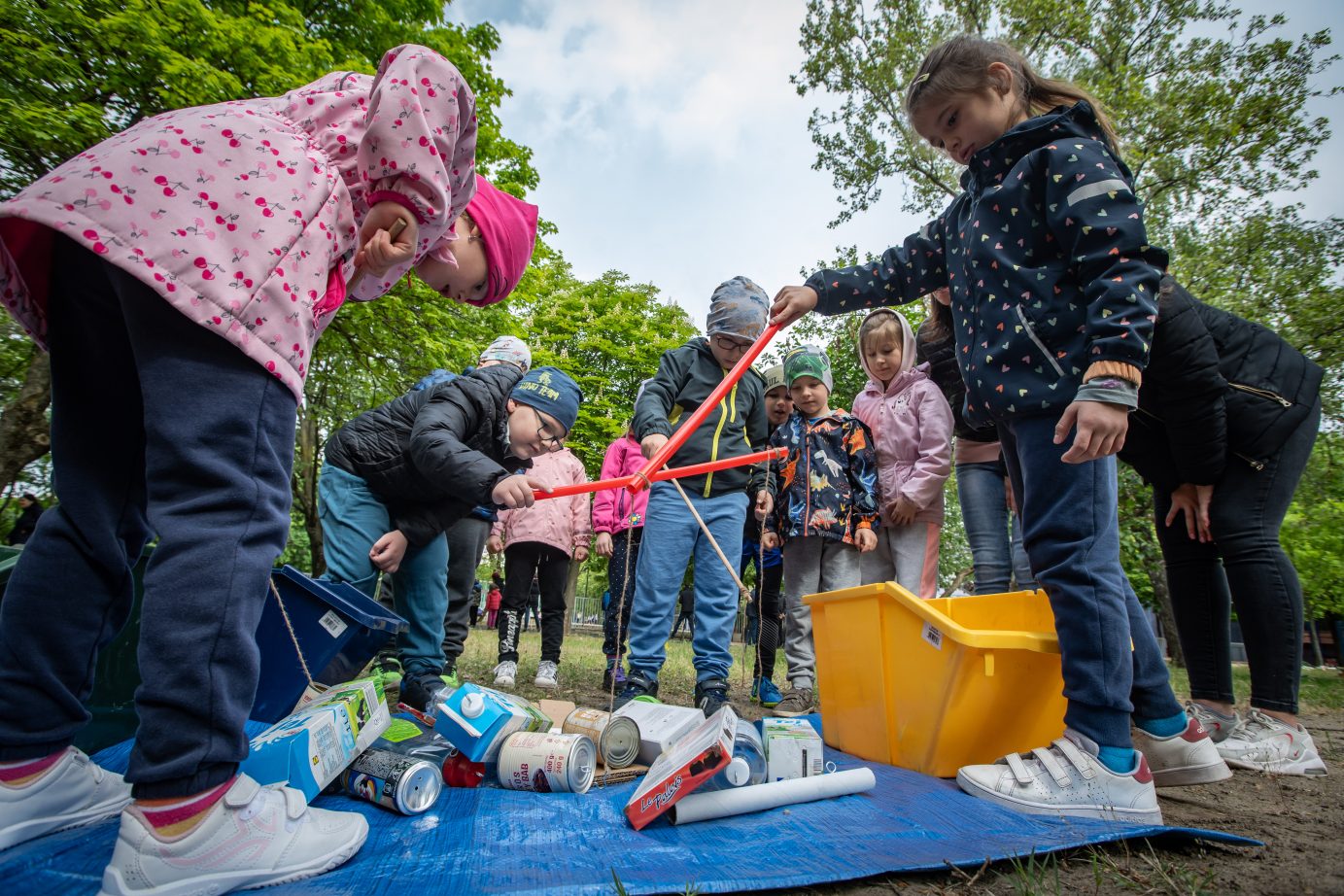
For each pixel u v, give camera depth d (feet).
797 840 3.92
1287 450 6.30
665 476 5.72
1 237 3.18
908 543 9.32
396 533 6.75
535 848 3.65
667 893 3.12
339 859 3.34
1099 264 4.44
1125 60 31.83
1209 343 5.90
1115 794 4.44
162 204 3.02
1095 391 4.20
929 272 6.19
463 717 4.92
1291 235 31.17
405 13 26.58
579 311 50.62
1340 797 5.42
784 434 10.25
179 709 2.89
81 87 18.52
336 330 24.66
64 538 3.44
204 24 18.80
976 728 5.32
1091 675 4.60
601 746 5.20
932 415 9.09
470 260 4.72
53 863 3.16
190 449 2.98
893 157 35.14
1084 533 4.74
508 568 12.05
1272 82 30.25
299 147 3.51
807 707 9.57
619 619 8.72
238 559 3.01
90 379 3.51
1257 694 6.42
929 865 3.51
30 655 3.33
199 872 2.90
